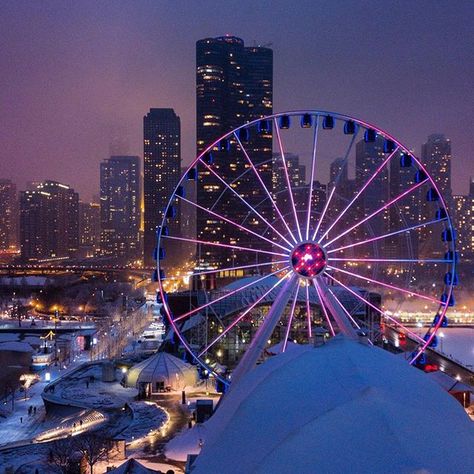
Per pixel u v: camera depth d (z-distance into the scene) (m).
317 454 34.38
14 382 169.50
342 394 40.31
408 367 47.94
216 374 76.94
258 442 39.31
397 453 32.66
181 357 133.50
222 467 39.41
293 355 55.28
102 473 69.75
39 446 79.69
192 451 75.12
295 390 43.34
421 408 39.69
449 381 99.94
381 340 148.50
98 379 127.75
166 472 67.25
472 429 39.44
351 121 77.75
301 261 75.44
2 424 116.75
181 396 109.94
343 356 46.75
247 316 137.75
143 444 80.75
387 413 36.25
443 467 32.16
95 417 100.44
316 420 37.44
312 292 138.88
